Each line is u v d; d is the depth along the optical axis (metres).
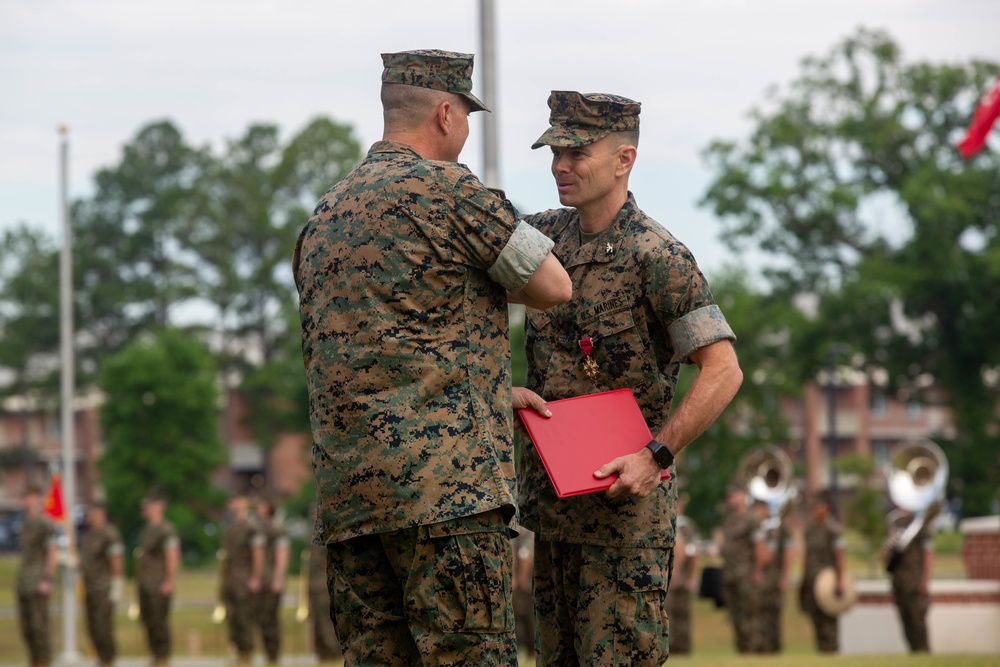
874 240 62.97
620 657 6.60
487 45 17.47
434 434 5.57
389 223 5.67
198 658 27.53
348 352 5.65
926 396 67.69
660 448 6.25
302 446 97.88
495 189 5.81
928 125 61.81
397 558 5.62
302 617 23.02
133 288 102.25
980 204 59.72
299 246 6.09
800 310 62.75
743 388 61.50
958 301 61.22
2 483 111.81
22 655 29.92
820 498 22.64
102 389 76.25
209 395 74.00
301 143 95.75
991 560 26.14
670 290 6.55
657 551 6.69
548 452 6.23
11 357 104.69
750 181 62.09
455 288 5.72
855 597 22.73
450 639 5.54
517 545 21.56
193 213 101.56
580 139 6.58
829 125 62.28
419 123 5.95
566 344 6.88
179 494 72.75
